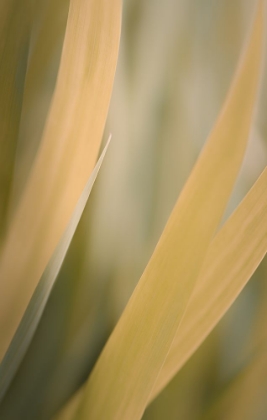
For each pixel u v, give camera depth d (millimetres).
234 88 201
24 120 216
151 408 215
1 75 215
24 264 206
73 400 206
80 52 204
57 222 207
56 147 207
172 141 227
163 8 232
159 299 188
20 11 216
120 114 225
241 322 223
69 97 206
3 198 210
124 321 192
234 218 197
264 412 218
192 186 193
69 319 217
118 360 191
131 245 221
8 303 205
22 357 203
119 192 223
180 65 231
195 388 218
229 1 235
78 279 219
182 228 190
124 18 230
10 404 210
